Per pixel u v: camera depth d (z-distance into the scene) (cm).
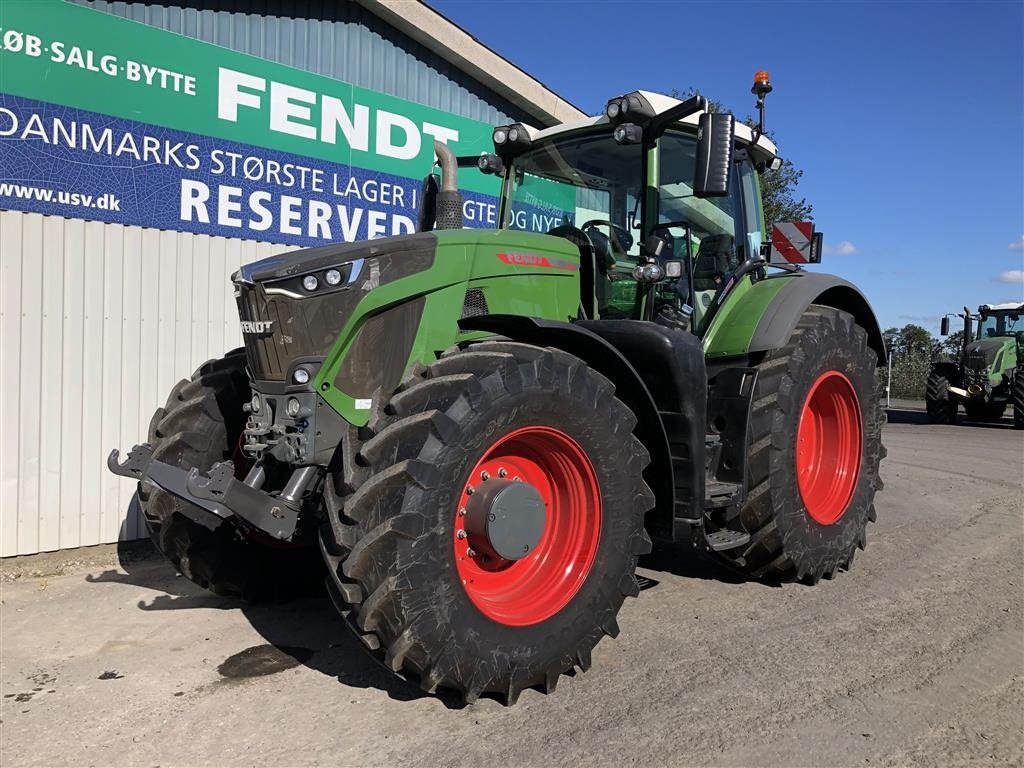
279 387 303
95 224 488
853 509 458
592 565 309
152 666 329
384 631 261
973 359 1473
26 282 463
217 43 554
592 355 345
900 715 282
